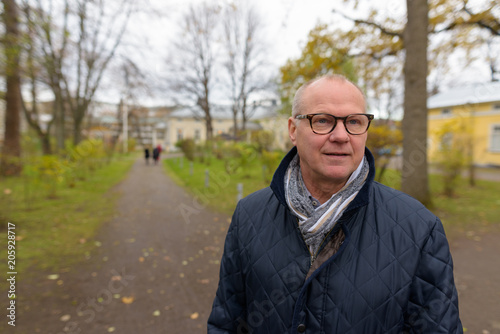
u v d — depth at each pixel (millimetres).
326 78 965
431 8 6191
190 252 4449
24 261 3930
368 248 928
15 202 7359
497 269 3705
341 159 921
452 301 861
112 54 14227
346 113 910
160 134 62531
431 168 15375
